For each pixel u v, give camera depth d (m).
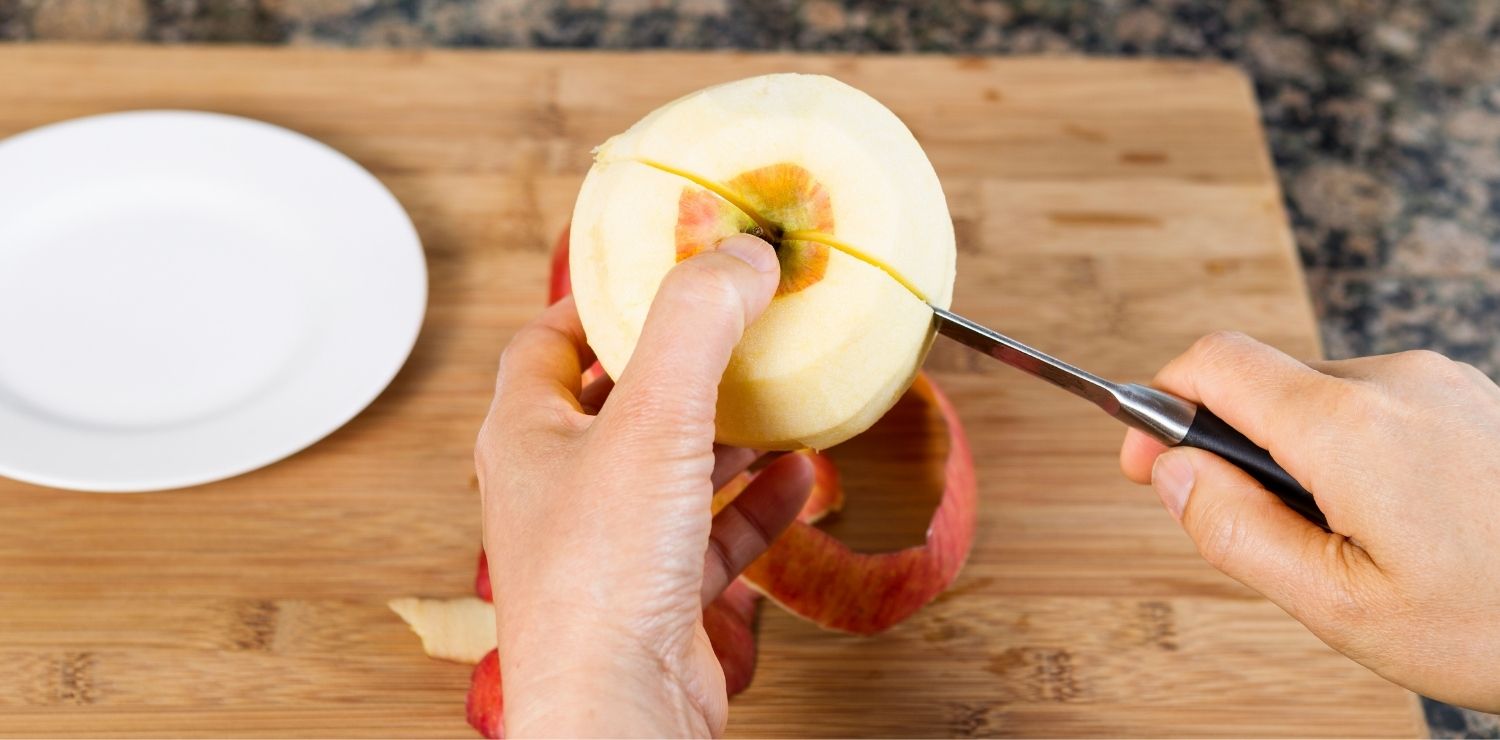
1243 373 0.40
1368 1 0.78
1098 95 0.62
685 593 0.35
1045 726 0.46
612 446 0.34
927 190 0.37
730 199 0.36
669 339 0.34
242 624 0.47
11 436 0.47
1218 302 0.56
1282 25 0.76
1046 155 0.59
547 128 0.59
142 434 0.48
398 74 0.61
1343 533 0.39
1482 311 0.63
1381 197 0.67
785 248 0.36
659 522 0.34
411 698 0.46
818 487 0.49
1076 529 0.50
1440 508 0.37
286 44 0.71
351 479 0.50
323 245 0.53
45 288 0.52
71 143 0.55
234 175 0.54
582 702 0.34
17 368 0.50
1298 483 0.39
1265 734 0.46
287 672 0.46
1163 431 0.40
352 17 0.73
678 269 0.34
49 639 0.46
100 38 0.71
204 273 0.53
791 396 0.36
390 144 0.58
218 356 0.51
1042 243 0.57
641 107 0.60
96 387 0.49
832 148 0.36
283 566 0.48
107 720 0.45
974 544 0.49
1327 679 0.47
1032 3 0.76
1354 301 0.63
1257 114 0.61
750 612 0.48
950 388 0.53
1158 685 0.47
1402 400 0.38
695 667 0.35
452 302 0.54
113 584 0.47
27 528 0.48
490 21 0.73
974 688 0.47
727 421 0.37
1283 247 0.57
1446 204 0.67
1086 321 0.55
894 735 0.46
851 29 0.74
